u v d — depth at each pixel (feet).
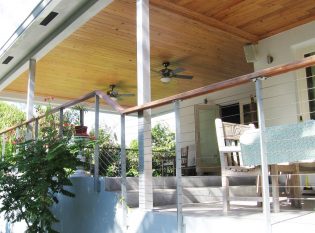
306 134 7.67
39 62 22.71
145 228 10.22
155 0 15.57
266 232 7.07
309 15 17.76
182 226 9.06
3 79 23.11
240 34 19.44
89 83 27.81
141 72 12.17
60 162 12.60
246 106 26.30
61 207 14.74
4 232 20.68
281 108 19.56
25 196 12.68
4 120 49.16
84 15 14.85
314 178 16.51
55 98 31.83
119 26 17.80
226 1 15.93
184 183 15.84
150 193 10.91
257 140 8.41
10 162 13.69
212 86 8.30
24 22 16.63
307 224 6.96
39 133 16.29
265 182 7.16
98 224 12.10
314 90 18.47
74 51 21.03
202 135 27.12
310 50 18.84
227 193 10.46
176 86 28.68
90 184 12.79
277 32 19.74
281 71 7.04
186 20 17.33
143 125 11.14
